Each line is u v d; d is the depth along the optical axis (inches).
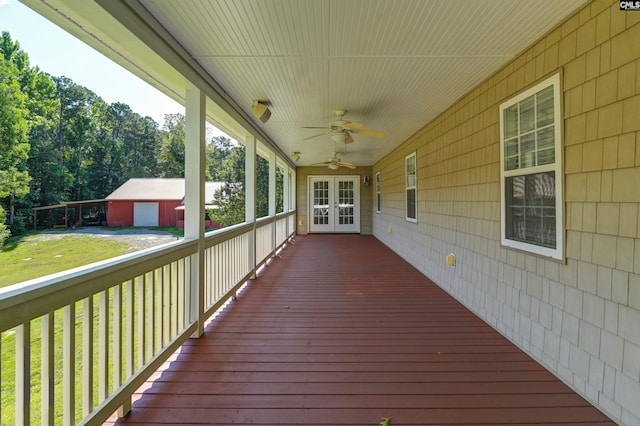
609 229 75.1
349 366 95.6
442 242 180.9
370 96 151.7
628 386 70.2
